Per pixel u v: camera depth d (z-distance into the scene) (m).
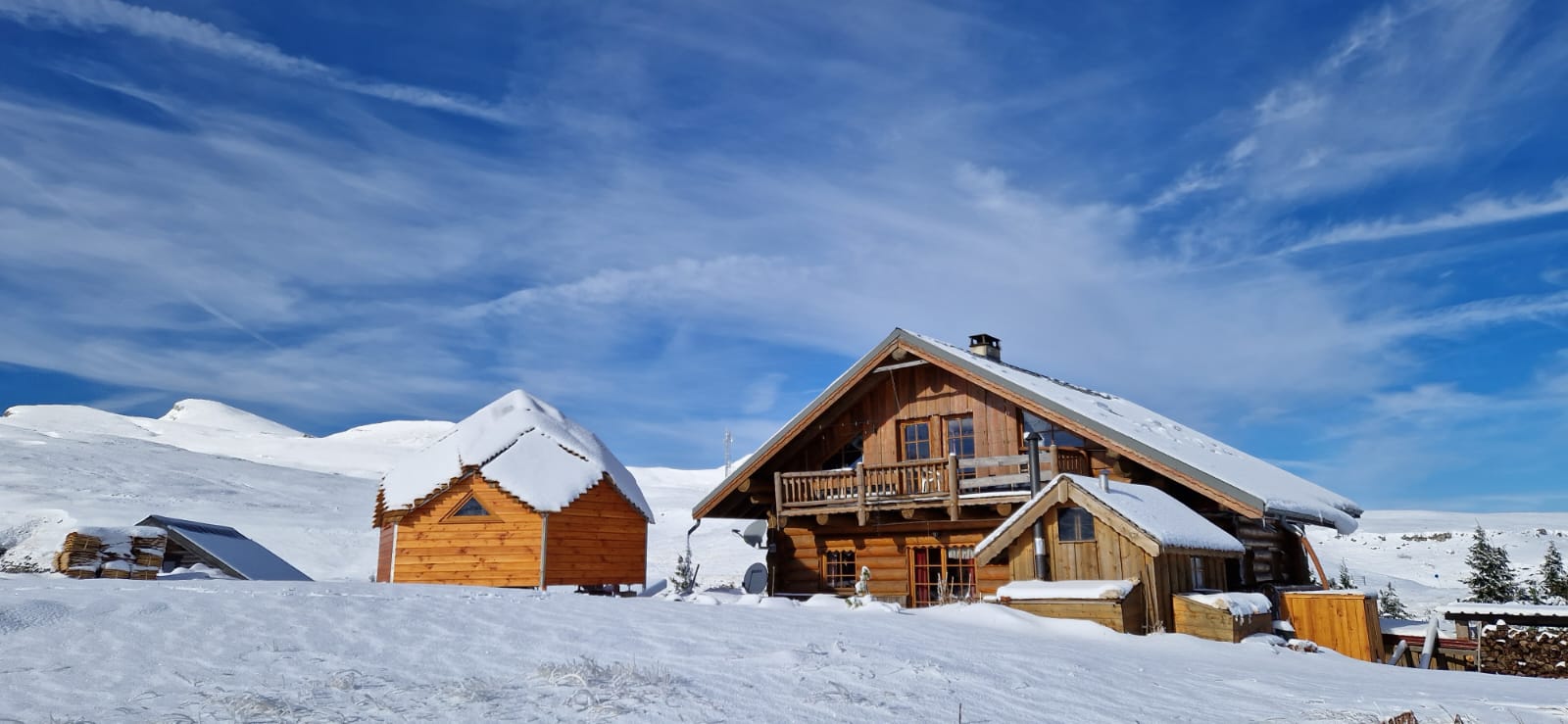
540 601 10.02
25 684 5.37
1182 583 13.86
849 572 19.86
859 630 9.62
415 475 21.73
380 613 8.20
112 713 4.89
